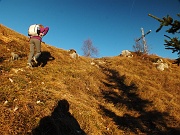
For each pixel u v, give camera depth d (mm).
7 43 12867
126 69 17766
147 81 15844
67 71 12312
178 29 4688
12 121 6316
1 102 7012
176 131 9938
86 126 7824
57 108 7645
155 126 10055
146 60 21078
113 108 10539
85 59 17422
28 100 7422
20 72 9648
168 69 19531
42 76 10227
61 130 6926
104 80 14227
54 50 15469
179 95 14938
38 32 10195
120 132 8688
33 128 6336
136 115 10617
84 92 11062
